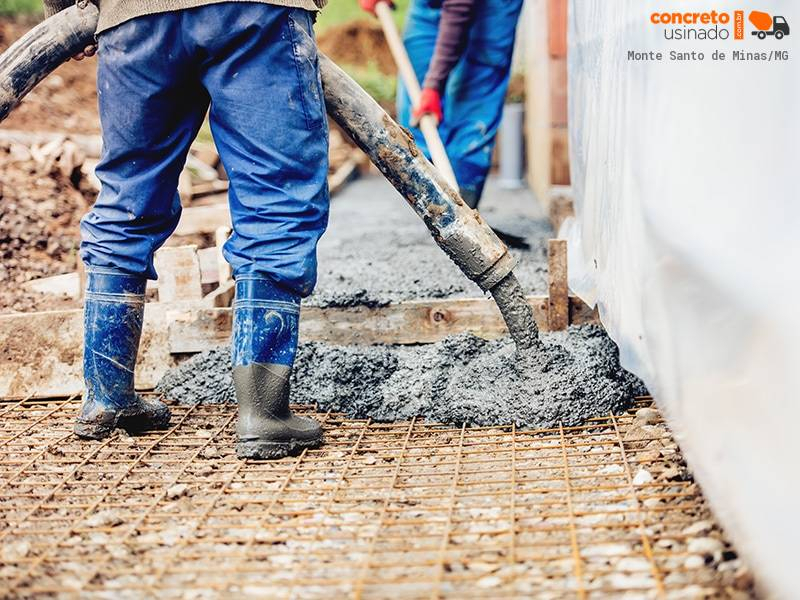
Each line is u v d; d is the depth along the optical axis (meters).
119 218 2.62
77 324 3.14
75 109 7.50
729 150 1.73
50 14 2.70
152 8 2.40
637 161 2.26
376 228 5.90
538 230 5.62
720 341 1.73
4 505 2.30
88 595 1.82
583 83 3.50
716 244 1.73
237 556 1.99
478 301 3.23
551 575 1.85
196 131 2.67
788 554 1.51
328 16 11.81
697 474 1.96
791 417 1.50
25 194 4.79
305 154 2.49
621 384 2.84
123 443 2.71
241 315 2.53
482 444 2.63
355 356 3.07
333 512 2.20
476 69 4.98
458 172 5.13
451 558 1.93
